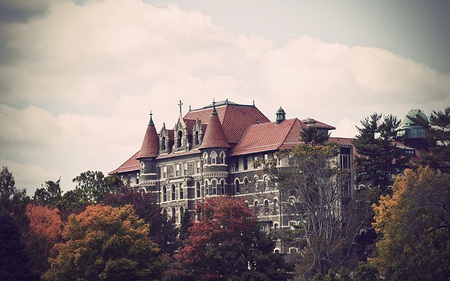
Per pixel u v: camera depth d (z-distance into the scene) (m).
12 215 153.50
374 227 168.12
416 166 183.62
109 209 149.88
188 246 141.75
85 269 143.62
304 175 167.12
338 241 159.88
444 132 184.75
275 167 175.25
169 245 167.50
